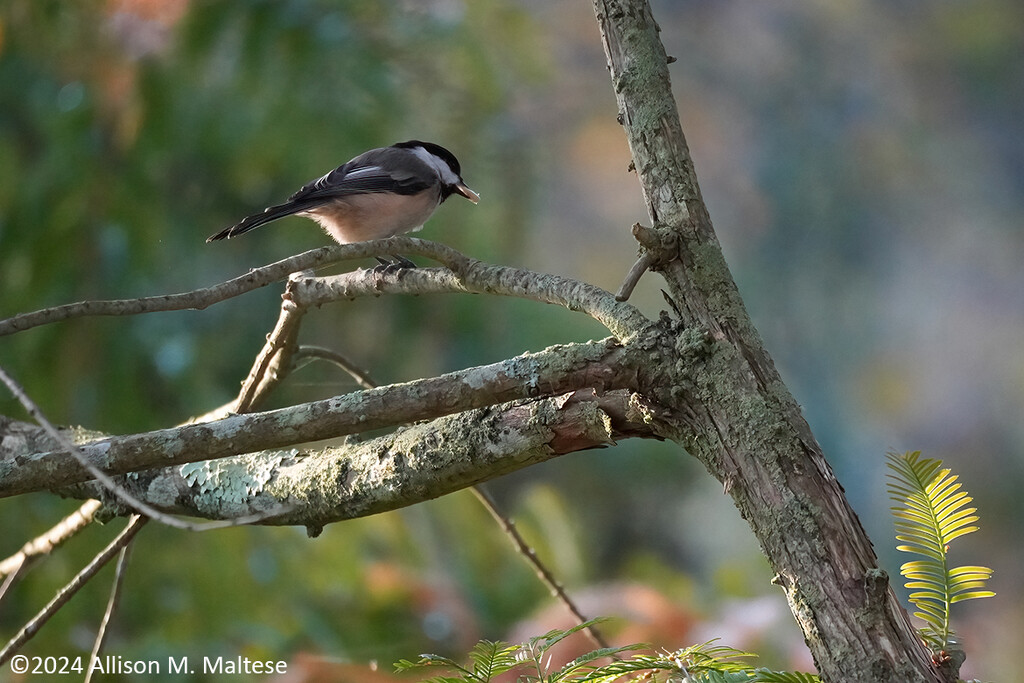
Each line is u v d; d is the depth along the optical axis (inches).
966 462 961.5
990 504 928.9
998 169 1027.9
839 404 967.0
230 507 209.5
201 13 410.9
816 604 150.4
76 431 251.4
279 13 420.8
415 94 470.3
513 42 501.7
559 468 620.7
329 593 384.2
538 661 154.4
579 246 963.3
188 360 412.2
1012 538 919.7
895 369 979.9
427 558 419.8
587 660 151.3
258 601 371.6
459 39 463.5
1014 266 1002.1
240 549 377.1
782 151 1027.9
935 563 162.7
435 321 491.8
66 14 404.8
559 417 175.3
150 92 408.5
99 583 364.5
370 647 368.2
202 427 175.5
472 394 171.9
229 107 421.7
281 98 421.4
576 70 964.6
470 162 482.3
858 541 153.6
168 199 440.1
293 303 237.9
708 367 166.4
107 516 225.1
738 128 1041.5
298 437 173.3
